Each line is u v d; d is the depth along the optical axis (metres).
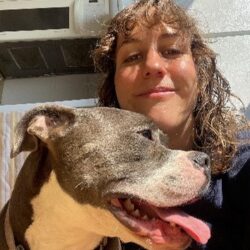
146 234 0.34
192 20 0.47
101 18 0.69
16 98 0.76
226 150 0.43
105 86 0.50
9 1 0.70
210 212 0.41
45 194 0.38
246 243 0.39
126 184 0.35
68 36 0.69
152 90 0.43
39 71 0.77
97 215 0.36
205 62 0.47
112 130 0.37
